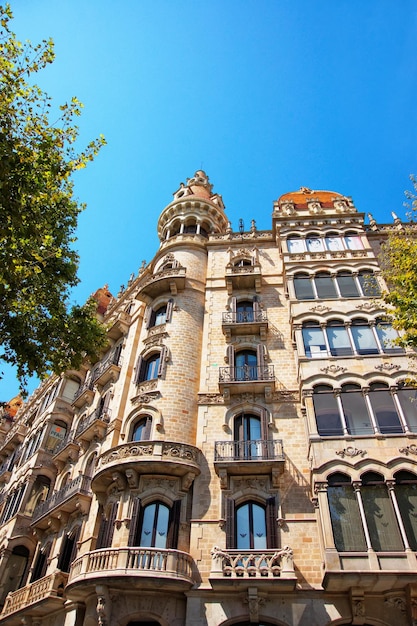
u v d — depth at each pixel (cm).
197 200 3609
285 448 2112
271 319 2706
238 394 2356
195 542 1856
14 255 1440
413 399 1870
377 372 2064
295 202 3469
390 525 1616
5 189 1234
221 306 2841
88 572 1731
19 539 2858
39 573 2577
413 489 1692
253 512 1947
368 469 1748
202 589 1719
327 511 1666
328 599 1659
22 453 3666
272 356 2509
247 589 1680
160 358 2542
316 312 2386
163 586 1692
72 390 3666
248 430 2234
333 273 2616
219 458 2047
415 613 1533
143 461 1995
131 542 1838
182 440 2200
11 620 2334
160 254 3375
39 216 1459
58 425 3441
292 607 1656
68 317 1814
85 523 2347
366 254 2716
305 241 2930
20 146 1348
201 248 3275
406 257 1773
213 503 1966
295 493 1953
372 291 2473
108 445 2477
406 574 1501
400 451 1788
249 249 3206
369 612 1597
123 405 2623
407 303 1691
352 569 1531
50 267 1731
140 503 1964
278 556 1719
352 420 1925
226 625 1647
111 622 1678
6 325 1591
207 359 2547
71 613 1955
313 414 1962
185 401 2348
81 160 1545
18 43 1373
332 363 2141
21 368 1662
